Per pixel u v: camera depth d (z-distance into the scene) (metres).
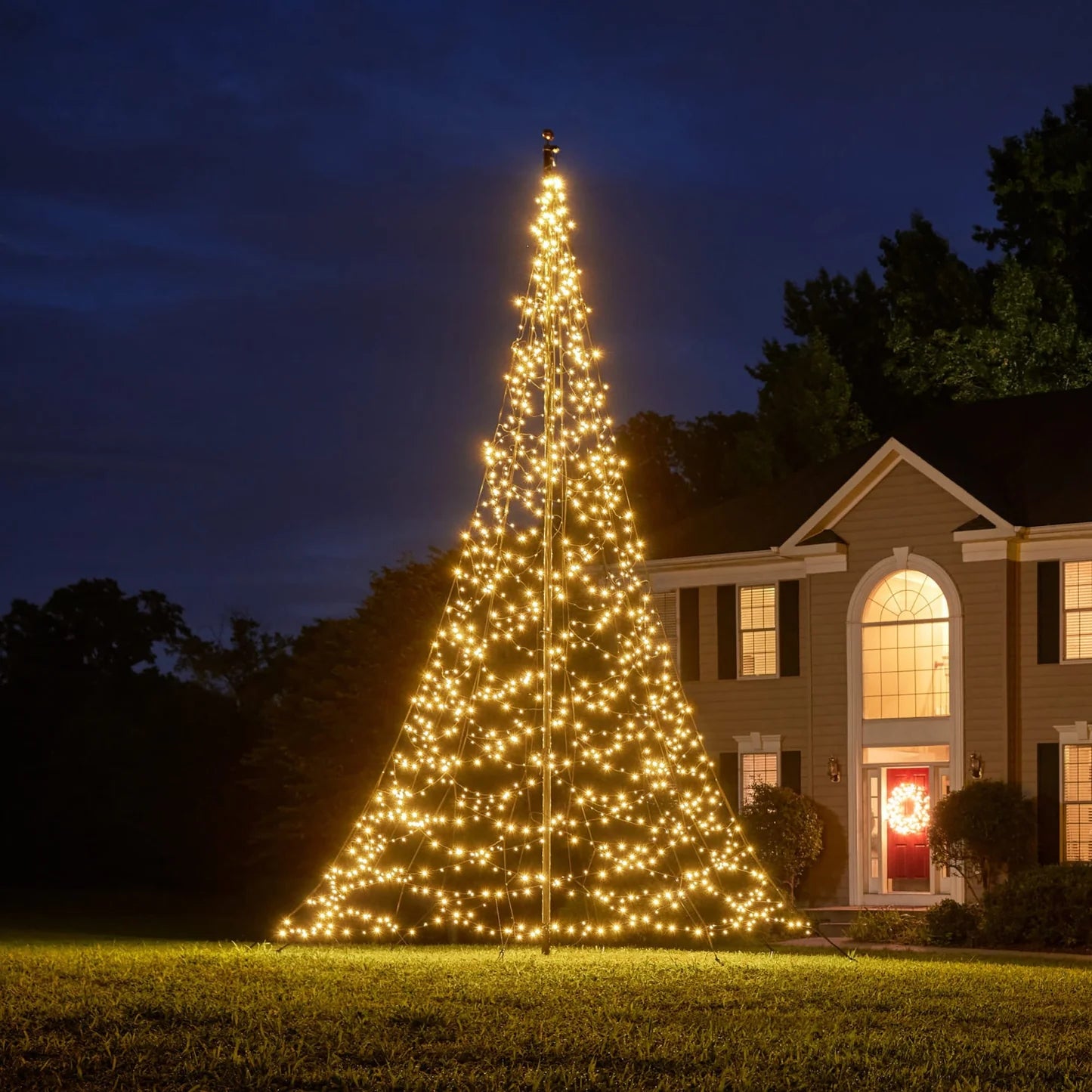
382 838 27.95
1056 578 30.06
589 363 21.00
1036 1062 11.95
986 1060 12.05
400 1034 12.61
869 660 31.67
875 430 49.97
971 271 49.75
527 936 26.25
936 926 25.73
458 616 26.52
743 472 48.12
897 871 31.08
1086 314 48.38
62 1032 12.31
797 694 32.78
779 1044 12.55
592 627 33.97
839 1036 12.92
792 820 31.05
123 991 14.36
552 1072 11.24
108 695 62.19
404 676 39.06
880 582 31.61
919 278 49.97
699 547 34.75
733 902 25.73
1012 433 34.16
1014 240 50.97
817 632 32.25
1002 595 30.16
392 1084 10.83
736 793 33.31
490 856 27.34
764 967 18.30
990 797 28.91
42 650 71.19
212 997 14.14
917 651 31.23
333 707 40.12
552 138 20.44
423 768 32.28
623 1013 13.90
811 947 25.27
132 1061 11.31
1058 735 29.59
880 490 31.77
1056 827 29.33
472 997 14.70
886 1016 14.16
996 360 44.50
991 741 29.98
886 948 25.31
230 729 53.25
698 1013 14.11
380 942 26.14
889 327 50.59
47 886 58.81
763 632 33.56
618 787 31.39
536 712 31.78
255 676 64.25
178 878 53.94
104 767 57.34
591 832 30.70
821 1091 10.97
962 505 30.72
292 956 18.56
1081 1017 14.30
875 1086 11.05
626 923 26.83
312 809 39.50
